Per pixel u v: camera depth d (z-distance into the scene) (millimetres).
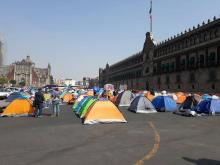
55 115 24281
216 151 10773
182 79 78938
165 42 90625
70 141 12625
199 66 70438
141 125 18078
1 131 15445
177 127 17203
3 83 139000
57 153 10344
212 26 65188
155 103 30094
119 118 19406
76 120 20922
